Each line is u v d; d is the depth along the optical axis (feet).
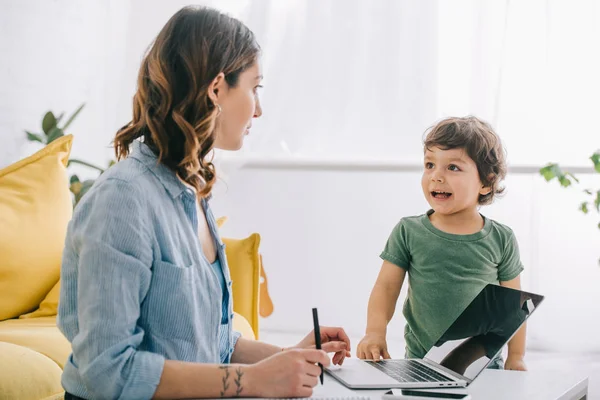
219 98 3.72
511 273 5.58
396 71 10.50
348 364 4.09
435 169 5.41
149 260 3.30
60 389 4.97
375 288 5.67
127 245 3.21
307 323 11.05
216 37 3.61
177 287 3.39
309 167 10.77
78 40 10.14
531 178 9.96
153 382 3.10
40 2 9.34
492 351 3.79
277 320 11.15
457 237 5.46
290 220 11.07
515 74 9.96
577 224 9.84
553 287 9.96
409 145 10.52
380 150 10.63
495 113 9.98
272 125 10.96
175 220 3.52
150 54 3.69
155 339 3.39
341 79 10.71
